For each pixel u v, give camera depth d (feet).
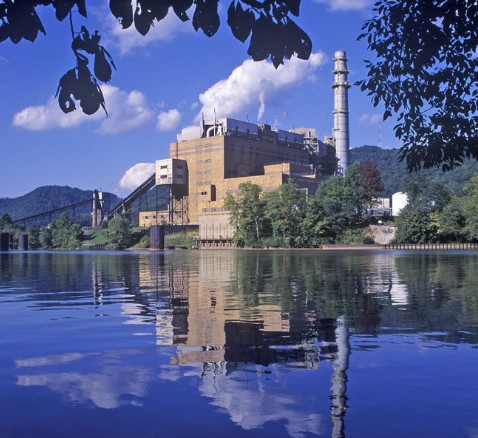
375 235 477.77
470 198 400.06
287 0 12.21
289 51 12.68
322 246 470.80
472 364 31.42
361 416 22.15
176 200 645.92
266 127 641.81
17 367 31.68
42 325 48.34
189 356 34.40
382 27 26.78
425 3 22.84
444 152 30.27
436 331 42.96
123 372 30.17
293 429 20.67
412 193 499.92
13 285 98.84
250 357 33.91
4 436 20.31
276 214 492.54
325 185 518.37
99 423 21.63
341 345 37.52
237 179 576.20
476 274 111.75
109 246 635.66
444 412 22.58
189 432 20.52
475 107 29.27
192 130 635.25
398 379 28.12
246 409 23.21
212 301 66.85
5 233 641.40
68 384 27.71
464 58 27.37
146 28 12.02
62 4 11.55
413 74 27.78
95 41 12.16
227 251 436.35
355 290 78.69
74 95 12.42
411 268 138.62
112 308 60.80
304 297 70.08
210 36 12.35
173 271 141.49
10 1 11.35
